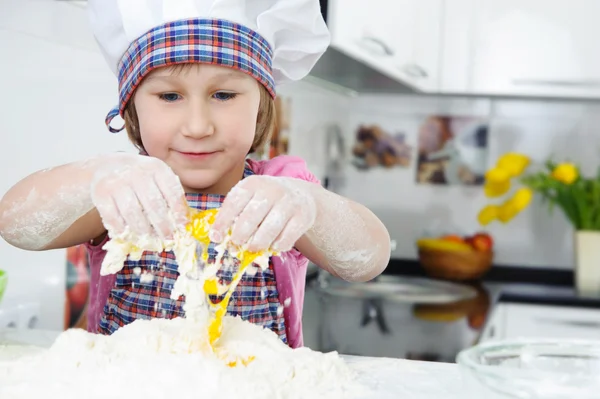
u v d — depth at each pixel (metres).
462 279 2.67
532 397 0.65
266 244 0.74
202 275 0.76
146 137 0.91
